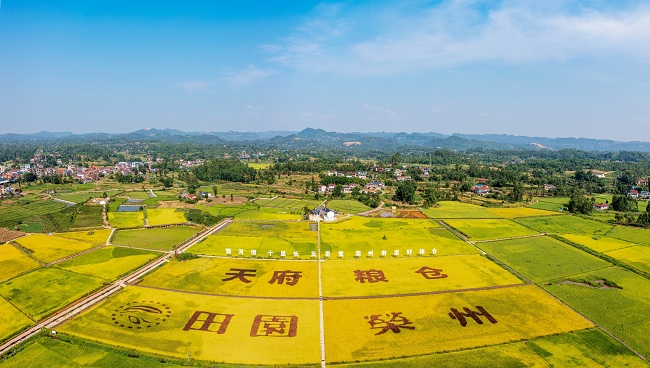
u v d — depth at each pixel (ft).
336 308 295.89
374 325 269.85
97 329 262.26
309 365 224.94
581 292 324.60
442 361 227.81
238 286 337.11
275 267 384.88
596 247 447.42
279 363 226.99
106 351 236.22
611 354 234.79
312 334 257.96
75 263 391.04
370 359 230.48
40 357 229.66
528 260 406.00
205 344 245.45
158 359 228.43
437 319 278.46
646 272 368.07
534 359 229.25
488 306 298.97
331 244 465.88
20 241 465.47
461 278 356.18
